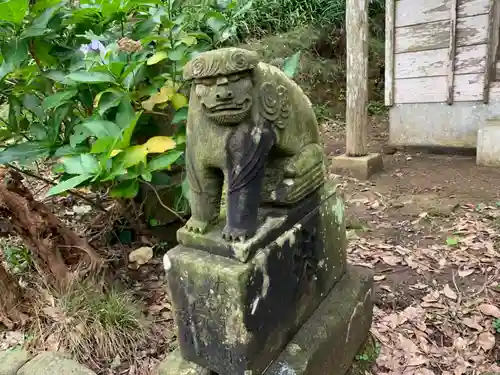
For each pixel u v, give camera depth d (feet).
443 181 12.96
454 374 6.38
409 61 15.65
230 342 4.61
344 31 22.72
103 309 6.79
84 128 6.98
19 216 6.95
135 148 6.32
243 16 19.92
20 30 6.81
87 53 7.27
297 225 5.36
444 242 9.64
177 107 7.39
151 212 9.11
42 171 10.90
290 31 21.29
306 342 5.39
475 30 14.15
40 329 6.68
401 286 8.36
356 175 13.87
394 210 11.44
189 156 4.70
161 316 7.42
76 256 7.62
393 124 16.58
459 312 7.49
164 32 7.91
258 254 4.67
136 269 8.60
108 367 6.37
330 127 20.52
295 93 5.21
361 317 6.56
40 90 7.89
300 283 5.51
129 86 7.23
